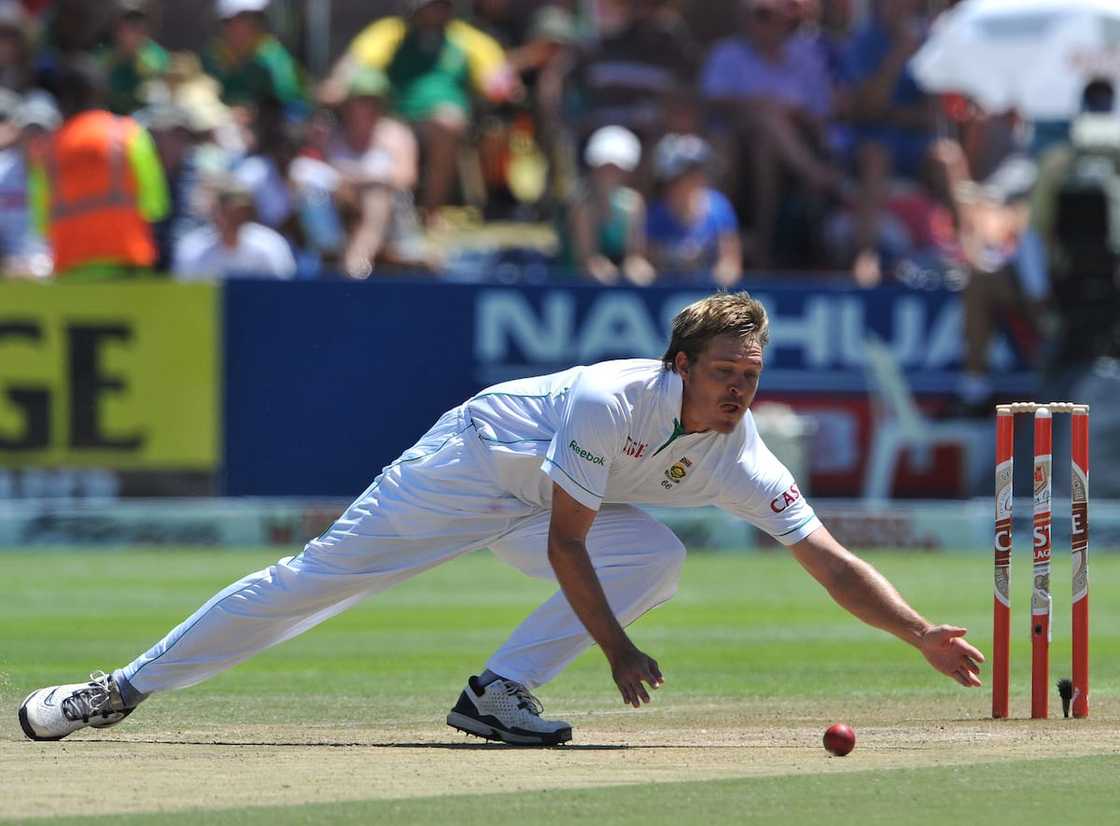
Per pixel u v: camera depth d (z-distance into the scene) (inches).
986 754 621.9
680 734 697.0
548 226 2065.7
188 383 1665.8
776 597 1348.4
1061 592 1370.6
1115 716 727.1
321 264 1828.2
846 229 1873.8
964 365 1692.9
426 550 665.0
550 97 2103.8
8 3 2003.0
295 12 2300.7
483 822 495.2
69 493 1665.8
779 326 1694.1
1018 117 2044.8
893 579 1446.9
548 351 1678.2
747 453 652.1
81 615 1189.7
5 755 631.2
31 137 1761.8
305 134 1850.4
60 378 1659.7
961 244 1878.7
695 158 1791.3
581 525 633.0
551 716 761.6
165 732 706.2
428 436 669.9
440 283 1670.8
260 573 671.1
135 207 1678.2
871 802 526.9
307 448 1675.7
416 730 710.5
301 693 842.2
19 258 1777.8
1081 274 1627.7
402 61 2032.5
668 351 627.2
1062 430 1663.4
